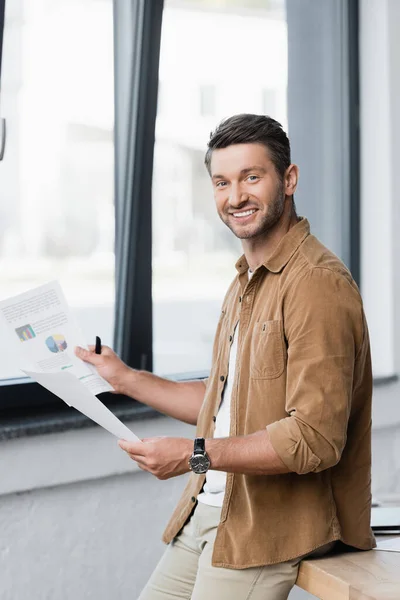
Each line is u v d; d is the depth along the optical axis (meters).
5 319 2.11
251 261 1.91
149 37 3.07
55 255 3.02
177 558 2.05
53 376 1.72
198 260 3.43
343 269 1.78
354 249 3.88
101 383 2.14
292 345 1.72
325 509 1.81
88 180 3.07
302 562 1.84
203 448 1.68
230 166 1.80
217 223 3.47
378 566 1.82
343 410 1.69
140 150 3.13
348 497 1.89
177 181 3.33
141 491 3.04
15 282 2.93
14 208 2.89
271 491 1.79
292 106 3.70
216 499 1.91
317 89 3.78
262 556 1.77
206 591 1.82
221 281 3.51
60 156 2.98
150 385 2.17
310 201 3.85
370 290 3.89
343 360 1.70
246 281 1.98
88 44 3.01
